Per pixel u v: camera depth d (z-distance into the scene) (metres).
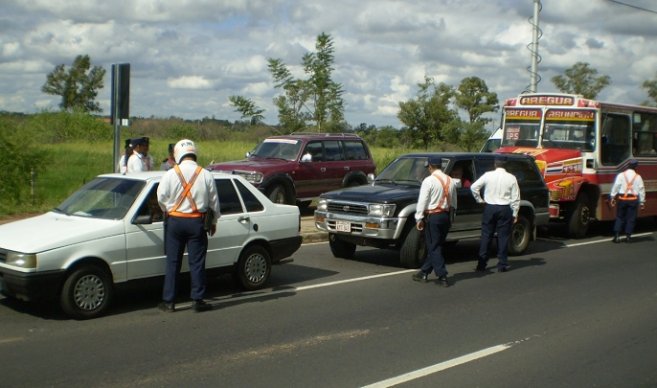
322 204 11.86
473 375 6.13
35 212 15.70
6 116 17.03
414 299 9.21
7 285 7.44
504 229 11.39
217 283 9.94
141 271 8.11
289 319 7.97
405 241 11.20
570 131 16.16
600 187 16.06
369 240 11.25
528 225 13.41
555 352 6.91
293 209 9.86
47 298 7.42
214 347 6.79
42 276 7.29
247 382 5.80
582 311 8.71
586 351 6.97
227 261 9.07
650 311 8.77
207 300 8.81
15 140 16.16
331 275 10.76
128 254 7.96
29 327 7.36
